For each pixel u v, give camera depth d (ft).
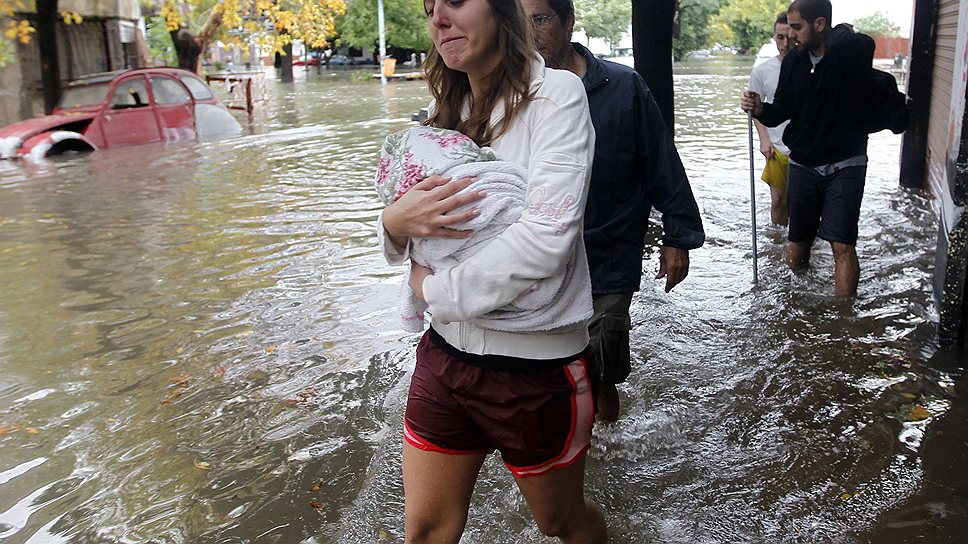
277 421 15.14
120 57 74.49
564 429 8.37
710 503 12.37
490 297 7.59
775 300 20.45
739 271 22.97
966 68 15.84
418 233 7.68
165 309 21.11
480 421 8.32
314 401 15.90
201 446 14.33
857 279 20.39
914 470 12.84
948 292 16.76
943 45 28.60
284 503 12.64
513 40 7.85
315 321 20.02
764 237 26.40
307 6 73.82
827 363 16.78
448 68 8.52
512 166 7.78
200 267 24.72
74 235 29.04
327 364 17.54
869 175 36.37
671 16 27.53
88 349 18.60
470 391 8.21
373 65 168.96
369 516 12.25
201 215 31.73
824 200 20.49
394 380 16.72
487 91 8.12
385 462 13.67
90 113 50.85
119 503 12.70
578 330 8.34
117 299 22.00
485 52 7.93
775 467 13.21
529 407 8.16
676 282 13.50
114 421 15.25
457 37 7.84
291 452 14.08
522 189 7.79
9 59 54.80
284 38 74.64
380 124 63.31
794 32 19.60
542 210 7.49
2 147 46.75
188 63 74.64
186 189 37.40
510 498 12.56
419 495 8.61
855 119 19.60
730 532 11.67
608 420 14.48
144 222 30.78
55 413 15.60
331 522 12.15
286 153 48.29
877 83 19.27
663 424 14.56
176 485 13.16
